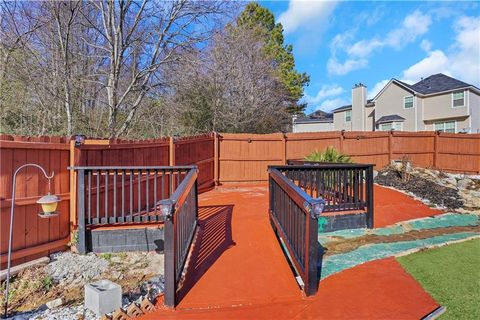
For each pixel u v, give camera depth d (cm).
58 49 887
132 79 1075
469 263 399
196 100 1367
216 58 1425
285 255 403
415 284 340
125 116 1128
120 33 994
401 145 1208
